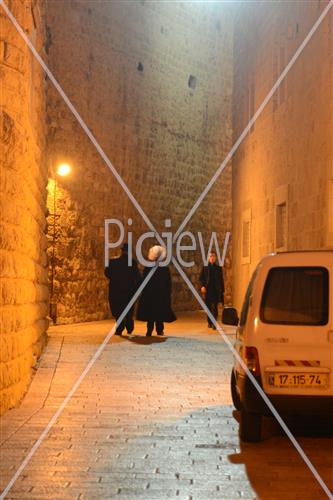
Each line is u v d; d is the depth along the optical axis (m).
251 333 7.57
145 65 25.80
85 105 22.69
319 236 14.46
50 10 21.30
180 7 27.80
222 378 11.98
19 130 9.59
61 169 21.44
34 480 6.29
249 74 23.34
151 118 26.25
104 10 23.45
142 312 18.25
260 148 20.92
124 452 7.29
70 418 8.88
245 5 24.48
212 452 7.34
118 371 12.58
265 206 20.02
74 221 22.06
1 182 8.91
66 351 14.94
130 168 25.11
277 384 7.44
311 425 8.75
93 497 5.83
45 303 15.00
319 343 7.44
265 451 7.42
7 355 9.14
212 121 30.12
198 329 20.62
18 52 9.52
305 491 6.02
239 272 23.91
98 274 23.27
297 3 16.64
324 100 14.12
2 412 8.92
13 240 9.44
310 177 15.27
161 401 10.04
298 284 7.68
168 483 6.24
